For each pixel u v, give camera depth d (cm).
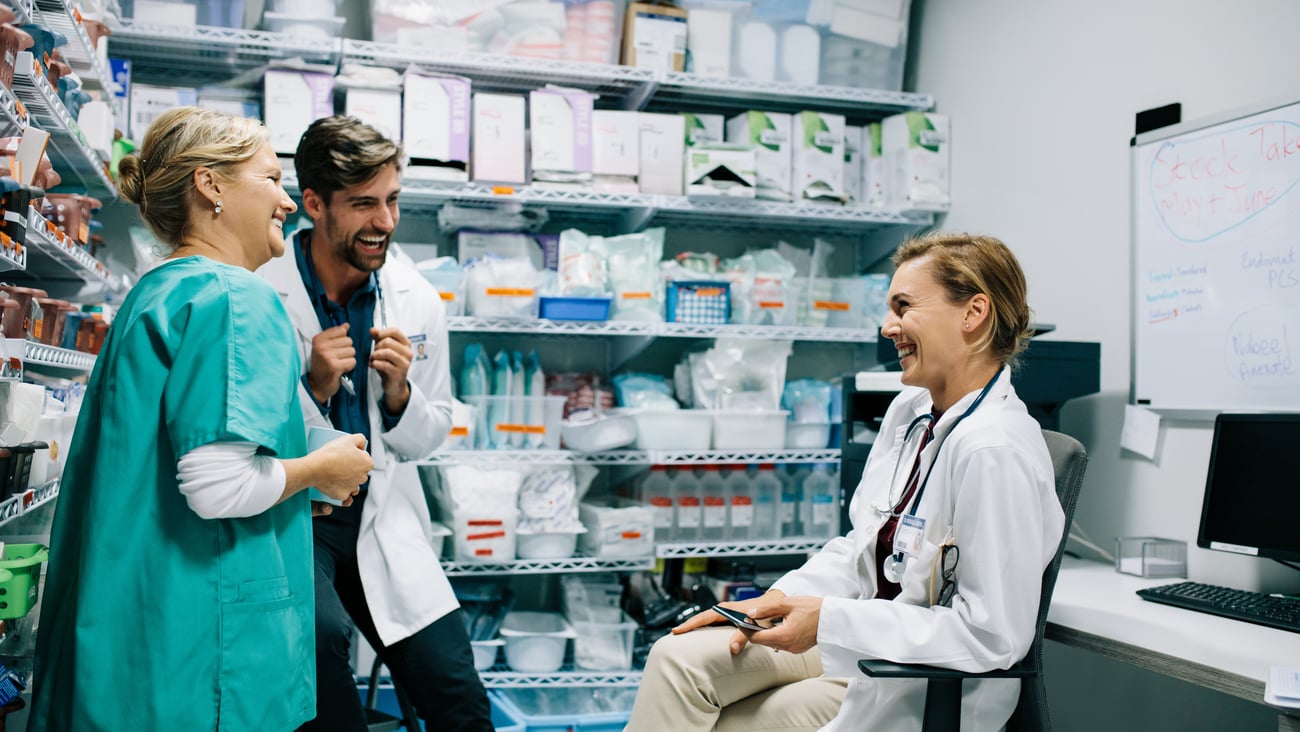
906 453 179
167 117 138
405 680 195
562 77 339
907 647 147
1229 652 160
